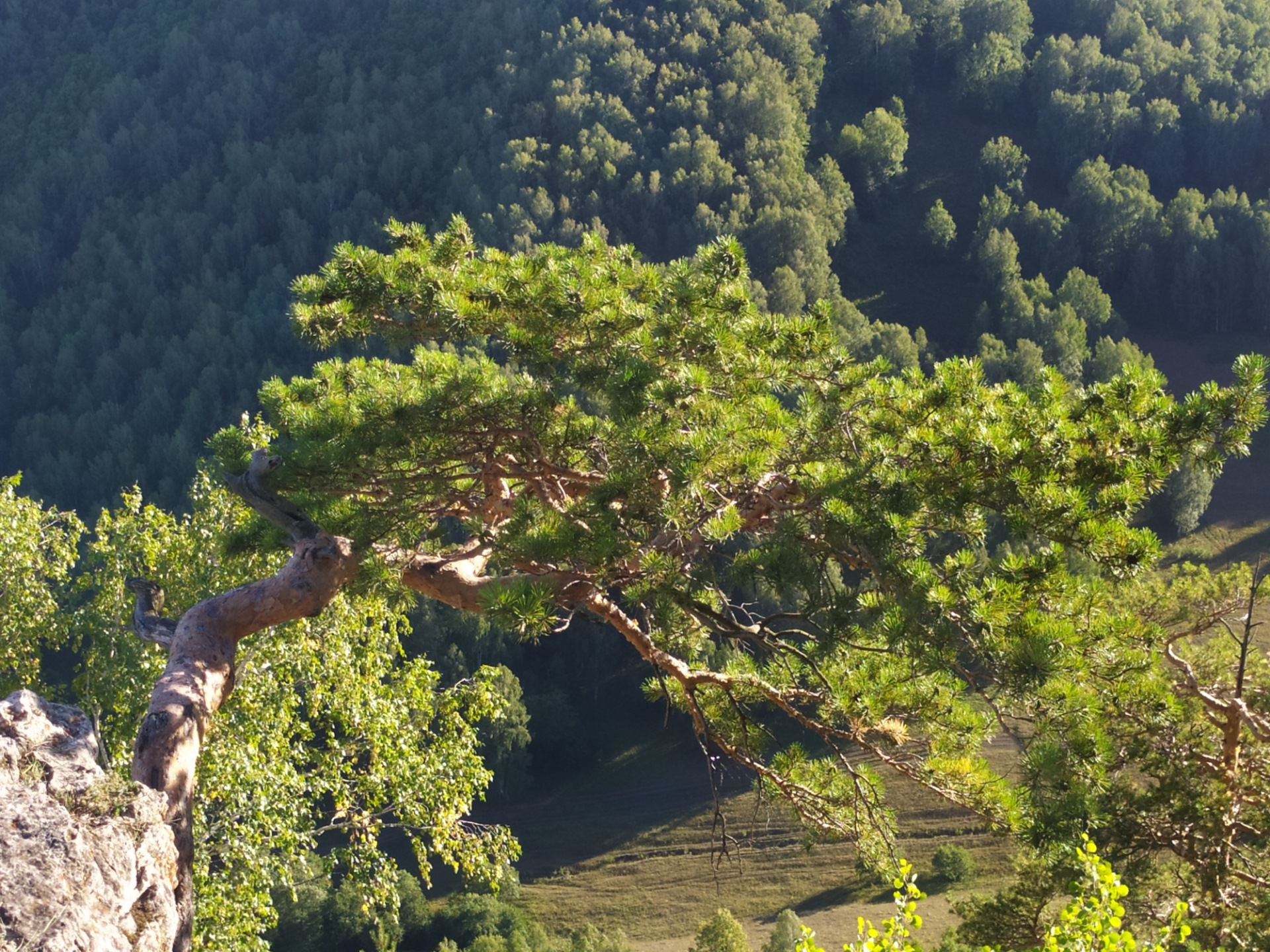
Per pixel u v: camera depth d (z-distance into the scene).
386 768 15.16
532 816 51.69
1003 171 119.56
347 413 9.66
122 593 15.09
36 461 94.88
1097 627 8.17
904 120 132.00
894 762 9.36
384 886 14.80
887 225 120.19
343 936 38.16
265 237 121.94
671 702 11.28
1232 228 96.19
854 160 124.94
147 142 135.50
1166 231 99.38
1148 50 127.94
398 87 139.00
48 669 49.50
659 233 108.69
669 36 134.38
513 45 138.88
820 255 101.56
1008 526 8.05
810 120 134.12
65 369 103.69
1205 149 115.75
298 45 159.62
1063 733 7.86
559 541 8.12
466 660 58.25
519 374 10.12
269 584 9.64
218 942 13.38
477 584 10.23
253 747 13.90
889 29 139.75
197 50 152.00
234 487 10.12
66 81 156.00
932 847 41.88
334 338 10.40
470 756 15.73
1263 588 11.10
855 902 40.00
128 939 6.15
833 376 9.98
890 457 8.34
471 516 10.09
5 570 15.02
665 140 120.62
